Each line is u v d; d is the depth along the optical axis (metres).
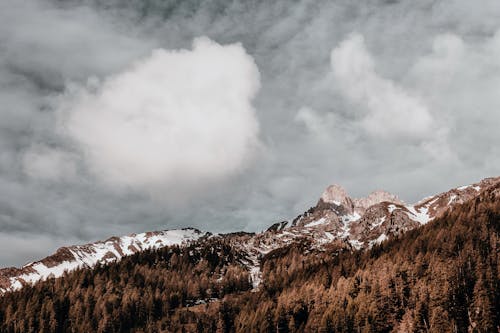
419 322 133.50
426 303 138.38
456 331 125.38
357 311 148.25
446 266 153.00
